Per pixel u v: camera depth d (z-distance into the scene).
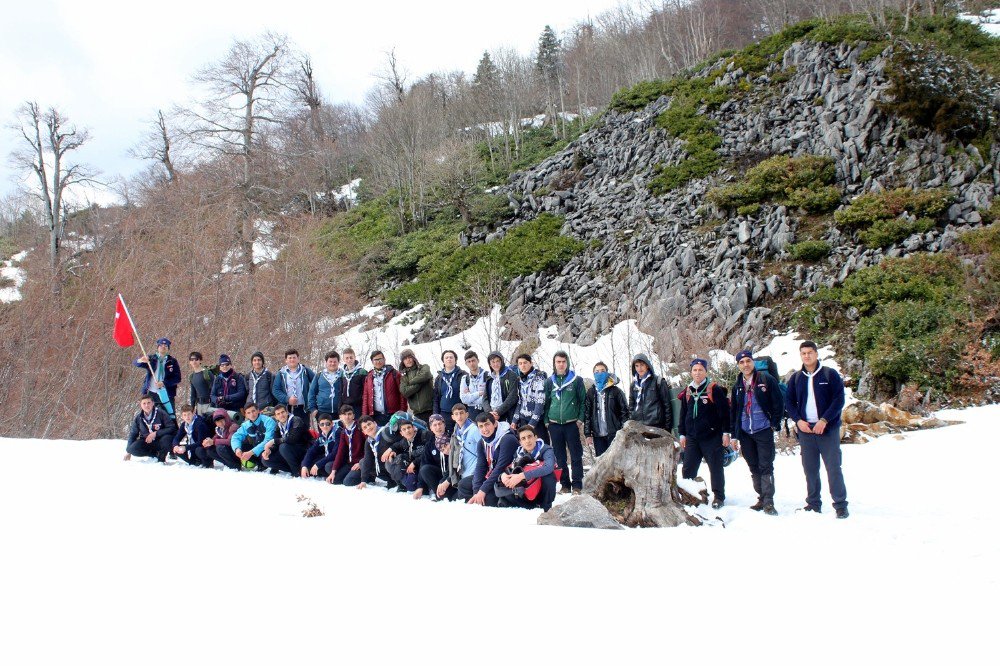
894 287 17.16
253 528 6.71
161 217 26.84
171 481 9.50
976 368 14.32
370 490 9.30
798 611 4.41
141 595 4.77
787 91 27.20
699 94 29.88
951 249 17.67
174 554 5.77
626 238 25.34
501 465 8.16
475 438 8.72
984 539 6.24
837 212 20.45
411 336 26.58
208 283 22.70
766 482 7.80
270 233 31.27
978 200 18.67
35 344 18.62
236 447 10.88
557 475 9.12
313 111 56.31
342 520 7.09
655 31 48.34
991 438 11.37
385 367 10.67
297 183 41.66
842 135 22.88
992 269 16.17
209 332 20.73
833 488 7.49
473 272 27.64
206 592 4.82
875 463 10.63
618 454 7.53
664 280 21.83
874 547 6.02
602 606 4.50
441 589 4.85
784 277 20.05
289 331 22.30
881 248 18.95
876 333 16.20
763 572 5.23
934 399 14.38
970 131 20.45
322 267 26.70
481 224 32.38
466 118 51.19
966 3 33.97
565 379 9.39
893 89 21.78
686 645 3.89
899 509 7.83
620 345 20.00
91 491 8.66
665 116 29.72
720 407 8.19
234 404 11.69
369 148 48.44
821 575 5.16
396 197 41.88
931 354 14.87
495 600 4.62
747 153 25.64
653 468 7.36
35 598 4.73
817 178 22.16
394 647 3.88
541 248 26.95
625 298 22.45
